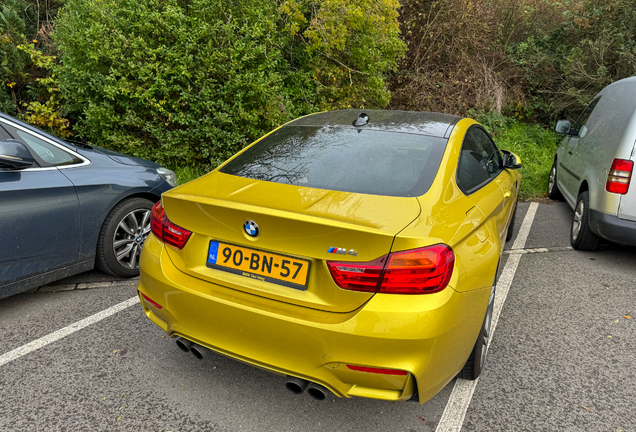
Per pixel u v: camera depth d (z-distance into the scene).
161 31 6.06
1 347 2.74
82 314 3.16
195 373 2.55
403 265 1.75
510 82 11.79
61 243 3.15
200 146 6.49
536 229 5.63
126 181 3.53
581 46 10.76
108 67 6.16
